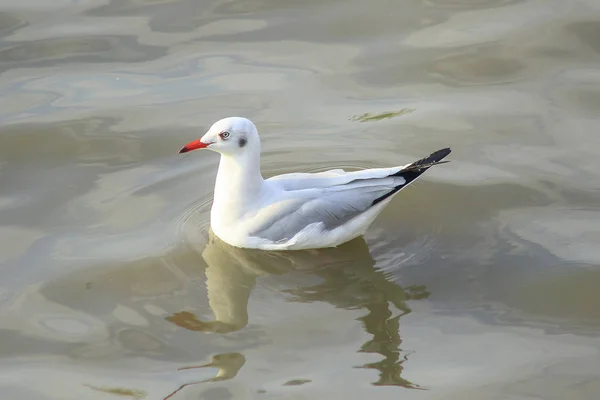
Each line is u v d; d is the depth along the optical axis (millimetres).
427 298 11898
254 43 17875
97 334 11383
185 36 18078
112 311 11766
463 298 11867
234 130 12211
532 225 13234
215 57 17484
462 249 12805
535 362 10711
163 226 13406
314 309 11766
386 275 12367
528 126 15516
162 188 14289
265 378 10555
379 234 13188
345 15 18688
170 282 12281
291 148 15133
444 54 17469
